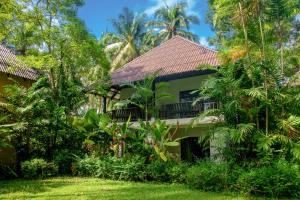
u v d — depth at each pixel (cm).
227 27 1980
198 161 1237
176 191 1035
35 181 1320
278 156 1016
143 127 1455
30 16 1789
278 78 1088
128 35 3675
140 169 1303
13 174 1431
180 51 2019
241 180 957
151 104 1705
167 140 1409
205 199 893
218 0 1270
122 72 2069
